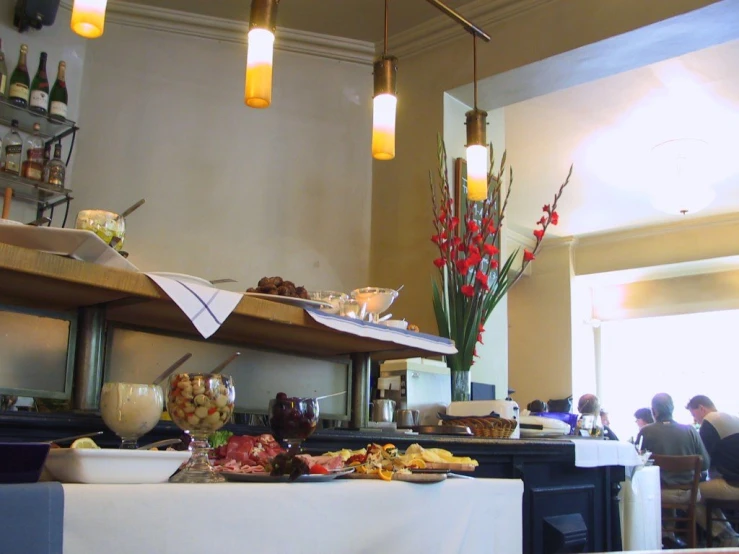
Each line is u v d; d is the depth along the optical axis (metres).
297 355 2.21
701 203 5.78
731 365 7.67
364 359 2.36
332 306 1.94
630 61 3.51
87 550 0.92
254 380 2.08
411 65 4.05
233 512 1.07
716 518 4.84
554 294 7.81
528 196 6.57
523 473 2.41
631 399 8.15
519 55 3.59
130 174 3.59
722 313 7.72
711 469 5.11
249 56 2.13
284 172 3.91
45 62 3.30
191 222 3.67
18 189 3.17
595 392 8.28
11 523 0.85
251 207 3.81
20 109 3.15
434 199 3.55
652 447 5.07
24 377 1.54
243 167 3.84
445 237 3.15
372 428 2.38
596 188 6.36
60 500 0.90
